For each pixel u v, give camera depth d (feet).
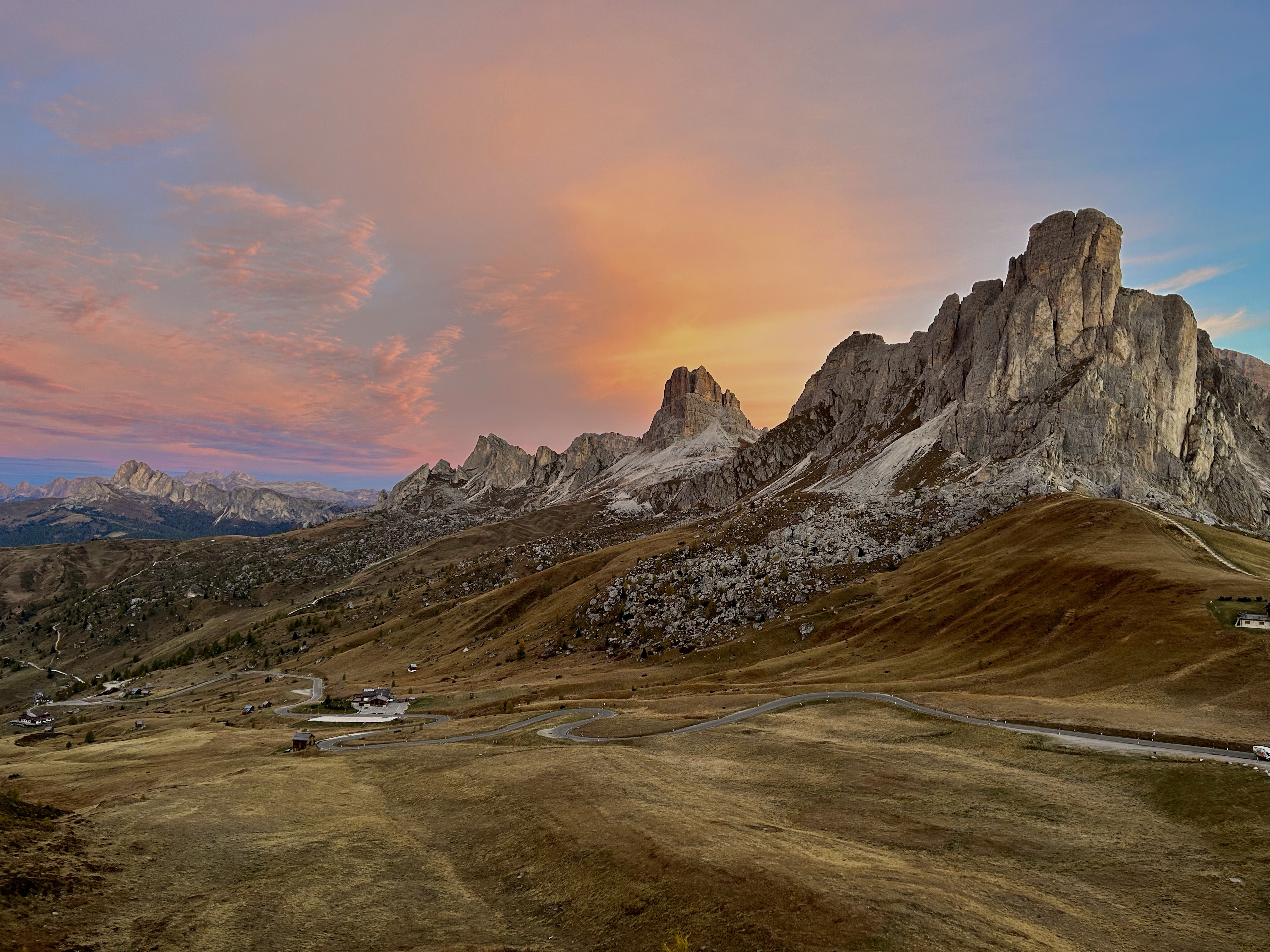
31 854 182.39
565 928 172.45
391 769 334.24
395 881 203.21
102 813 237.66
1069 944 152.76
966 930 153.28
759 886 173.27
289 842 226.17
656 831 215.72
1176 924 163.63
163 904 174.91
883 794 260.01
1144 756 270.05
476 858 220.43
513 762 319.68
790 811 251.60
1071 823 223.71
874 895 167.32
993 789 256.11
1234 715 302.66
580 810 242.37
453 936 169.37
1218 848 199.72
